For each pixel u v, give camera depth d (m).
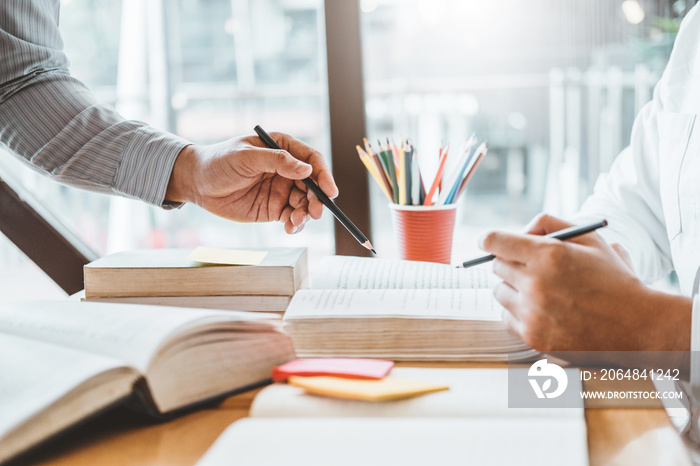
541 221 0.53
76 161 0.78
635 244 0.77
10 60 0.78
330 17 1.03
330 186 0.76
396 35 2.24
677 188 0.75
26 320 0.51
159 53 2.80
